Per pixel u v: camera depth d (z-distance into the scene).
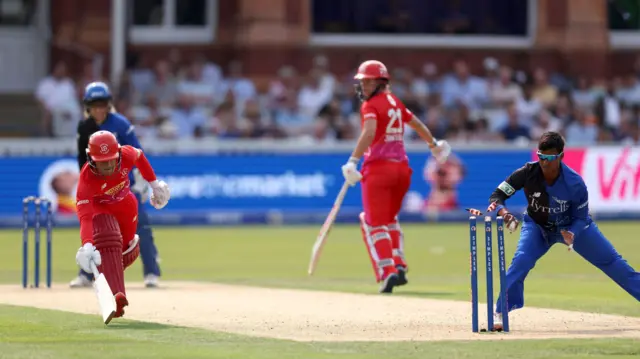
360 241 75.06
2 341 30.77
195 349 29.25
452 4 107.56
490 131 94.62
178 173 86.50
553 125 96.00
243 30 103.19
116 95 90.88
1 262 60.94
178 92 94.00
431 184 89.94
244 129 91.19
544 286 47.59
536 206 33.06
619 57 109.88
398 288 46.97
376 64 44.78
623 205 90.81
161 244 72.56
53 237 76.81
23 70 105.94
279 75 98.00
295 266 59.38
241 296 43.41
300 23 103.94
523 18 108.50
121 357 27.88
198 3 105.38
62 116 93.06
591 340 30.70
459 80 97.25
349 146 88.56
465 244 71.75
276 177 87.75
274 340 31.03
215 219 88.38
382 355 28.17
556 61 108.12
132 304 40.41
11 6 106.00
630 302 40.78
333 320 35.59
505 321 32.50
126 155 34.09
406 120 45.41
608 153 90.50
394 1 106.75
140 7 104.81
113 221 34.22
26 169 85.06
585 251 33.56
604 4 108.44
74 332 32.69
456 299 41.94
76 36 103.94
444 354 28.31
